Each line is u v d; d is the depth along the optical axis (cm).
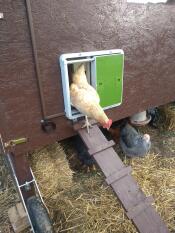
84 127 182
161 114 323
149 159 261
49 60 156
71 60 162
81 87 165
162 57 226
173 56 236
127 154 260
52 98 170
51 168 207
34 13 138
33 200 185
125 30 185
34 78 156
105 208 201
